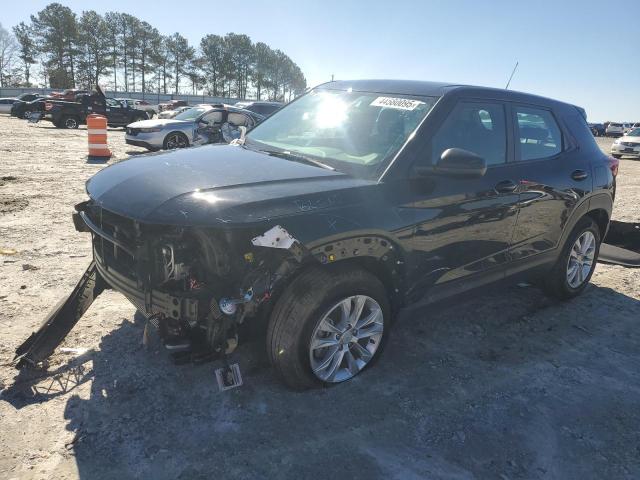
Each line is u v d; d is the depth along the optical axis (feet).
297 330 9.21
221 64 307.17
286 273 8.83
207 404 9.53
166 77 304.71
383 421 9.46
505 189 12.12
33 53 273.75
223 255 8.47
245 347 11.44
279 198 8.80
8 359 10.48
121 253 9.80
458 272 11.71
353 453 8.61
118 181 9.97
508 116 12.90
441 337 12.98
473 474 8.39
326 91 13.98
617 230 21.97
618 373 11.86
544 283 15.55
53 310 11.06
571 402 10.57
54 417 8.91
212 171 9.84
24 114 102.83
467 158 9.87
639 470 8.80
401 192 10.14
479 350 12.46
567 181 14.05
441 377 11.10
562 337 13.48
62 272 15.23
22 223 20.13
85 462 7.97
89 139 41.96
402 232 10.01
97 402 9.37
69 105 82.79
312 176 9.93
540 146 13.83
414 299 11.08
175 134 48.08
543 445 9.21
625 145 72.49
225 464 8.15
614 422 10.03
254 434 8.86
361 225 9.28
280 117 14.10
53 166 36.06
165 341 8.96
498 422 9.73
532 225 13.25
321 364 9.90
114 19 285.23
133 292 9.43
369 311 10.33
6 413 8.91
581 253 15.67
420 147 10.63
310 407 9.67
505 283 13.38
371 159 10.64
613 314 15.17
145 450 8.31
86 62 279.90
